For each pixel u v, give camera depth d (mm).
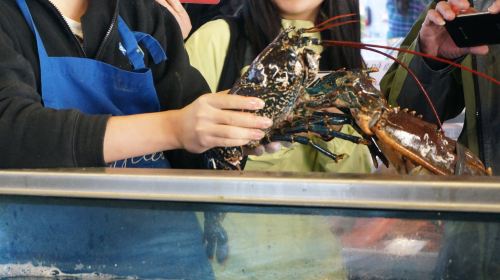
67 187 1249
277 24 2088
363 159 2117
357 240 1198
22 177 1261
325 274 1217
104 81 1678
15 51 1547
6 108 1459
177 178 1214
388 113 1601
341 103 1622
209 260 1254
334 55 2133
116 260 1276
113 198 1246
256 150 1706
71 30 1656
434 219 1176
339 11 2117
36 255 1302
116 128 1448
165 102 1811
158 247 1266
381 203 1170
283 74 1612
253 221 1226
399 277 1196
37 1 1619
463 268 1183
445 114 2131
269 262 1234
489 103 1960
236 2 2625
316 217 1206
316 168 2090
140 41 1783
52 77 1617
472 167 1592
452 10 1803
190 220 1246
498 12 1688
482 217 1166
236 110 1525
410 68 2045
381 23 3289
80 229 1281
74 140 1420
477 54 1937
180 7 2135
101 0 1710
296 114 1679
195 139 1461
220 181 1205
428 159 1557
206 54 2090
